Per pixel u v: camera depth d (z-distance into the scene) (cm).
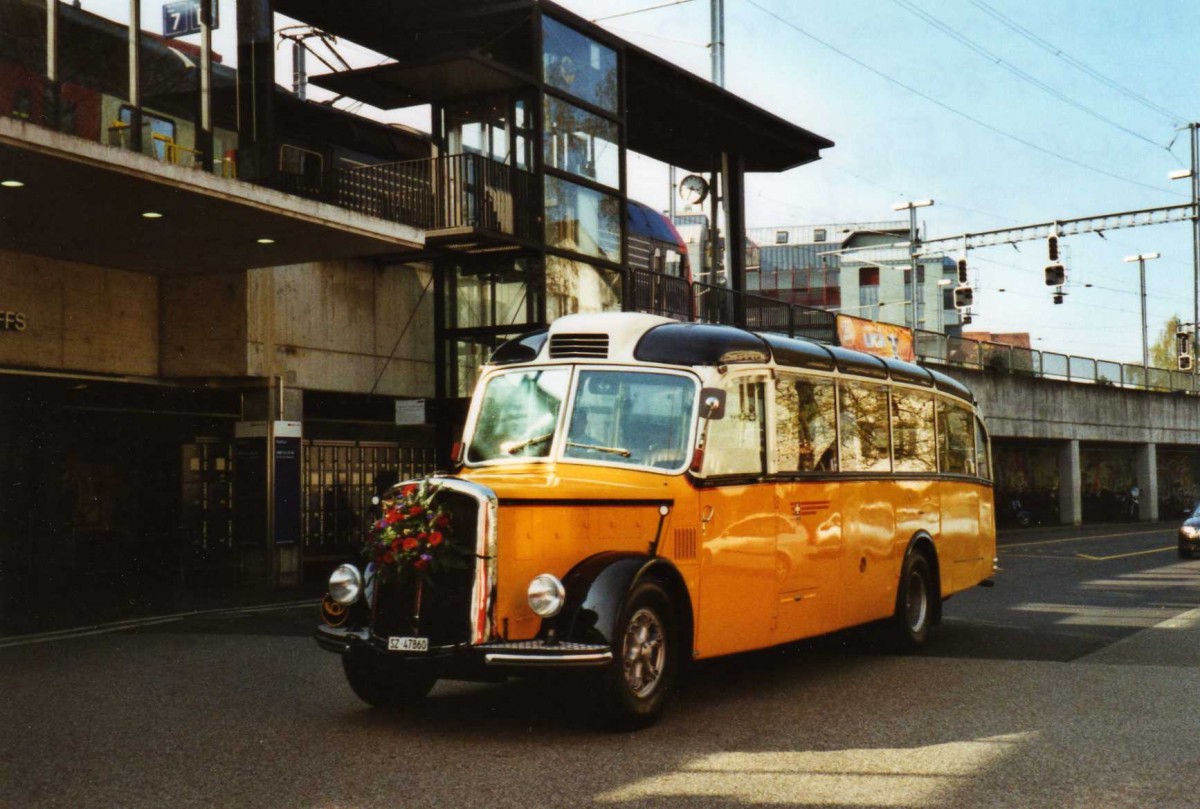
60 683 975
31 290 1778
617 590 734
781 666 1076
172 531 2006
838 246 9488
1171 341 8988
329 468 2247
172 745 721
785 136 3325
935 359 4031
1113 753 691
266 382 2048
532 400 888
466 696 902
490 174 2303
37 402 1811
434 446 2495
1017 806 574
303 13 2309
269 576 2014
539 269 2355
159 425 1997
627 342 884
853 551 1062
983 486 1445
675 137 3200
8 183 1404
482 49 2462
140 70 1653
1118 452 5697
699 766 659
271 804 578
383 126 2434
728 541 865
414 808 568
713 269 3288
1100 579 2070
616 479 815
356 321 2261
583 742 727
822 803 579
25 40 1490
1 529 1761
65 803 584
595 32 2539
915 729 767
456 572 739
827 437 1036
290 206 1591
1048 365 4672
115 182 1406
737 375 898
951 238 4319
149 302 2002
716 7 3322
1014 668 1046
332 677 995
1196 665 1052
